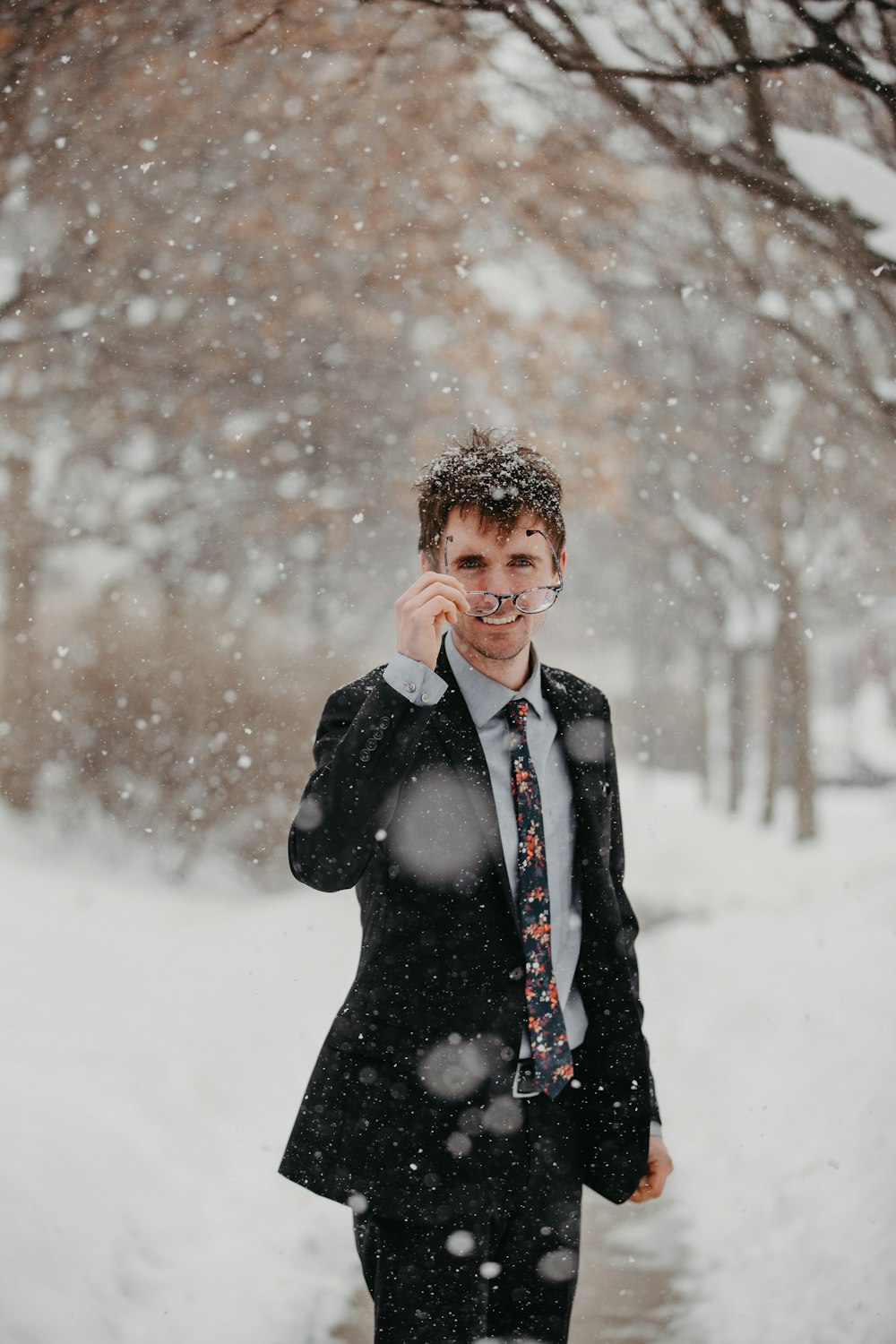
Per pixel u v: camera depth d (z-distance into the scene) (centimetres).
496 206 855
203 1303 364
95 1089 500
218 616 1278
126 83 666
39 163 747
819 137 455
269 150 812
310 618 1403
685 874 1373
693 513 1778
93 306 1005
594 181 772
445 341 1205
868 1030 580
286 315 1123
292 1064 589
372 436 1313
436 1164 220
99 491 1302
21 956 718
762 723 3456
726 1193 443
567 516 1830
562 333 1166
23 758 1154
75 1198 391
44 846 1083
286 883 1135
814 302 627
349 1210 451
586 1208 455
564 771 239
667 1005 729
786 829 1966
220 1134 499
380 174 859
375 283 1084
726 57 445
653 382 1210
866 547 1712
